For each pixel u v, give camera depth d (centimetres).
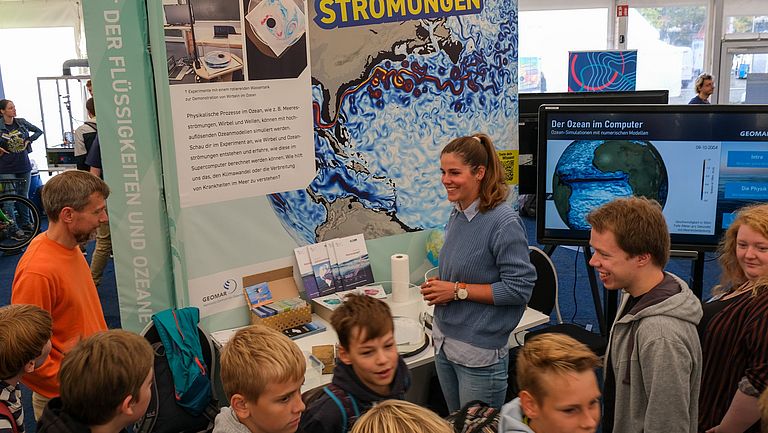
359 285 316
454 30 330
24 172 679
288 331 280
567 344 135
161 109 253
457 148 212
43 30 855
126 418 149
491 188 215
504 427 135
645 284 159
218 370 271
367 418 119
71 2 845
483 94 350
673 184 321
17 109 873
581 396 127
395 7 306
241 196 277
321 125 295
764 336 163
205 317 276
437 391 297
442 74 330
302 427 156
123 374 145
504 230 211
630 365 156
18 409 180
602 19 905
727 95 913
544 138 332
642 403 154
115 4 247
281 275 296
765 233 182
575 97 406
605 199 330
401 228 332
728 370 175
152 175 264
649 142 319
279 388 150
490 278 217
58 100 791
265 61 273
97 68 253
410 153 327
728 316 175
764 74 895
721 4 884
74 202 213
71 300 218
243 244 281
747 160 310
